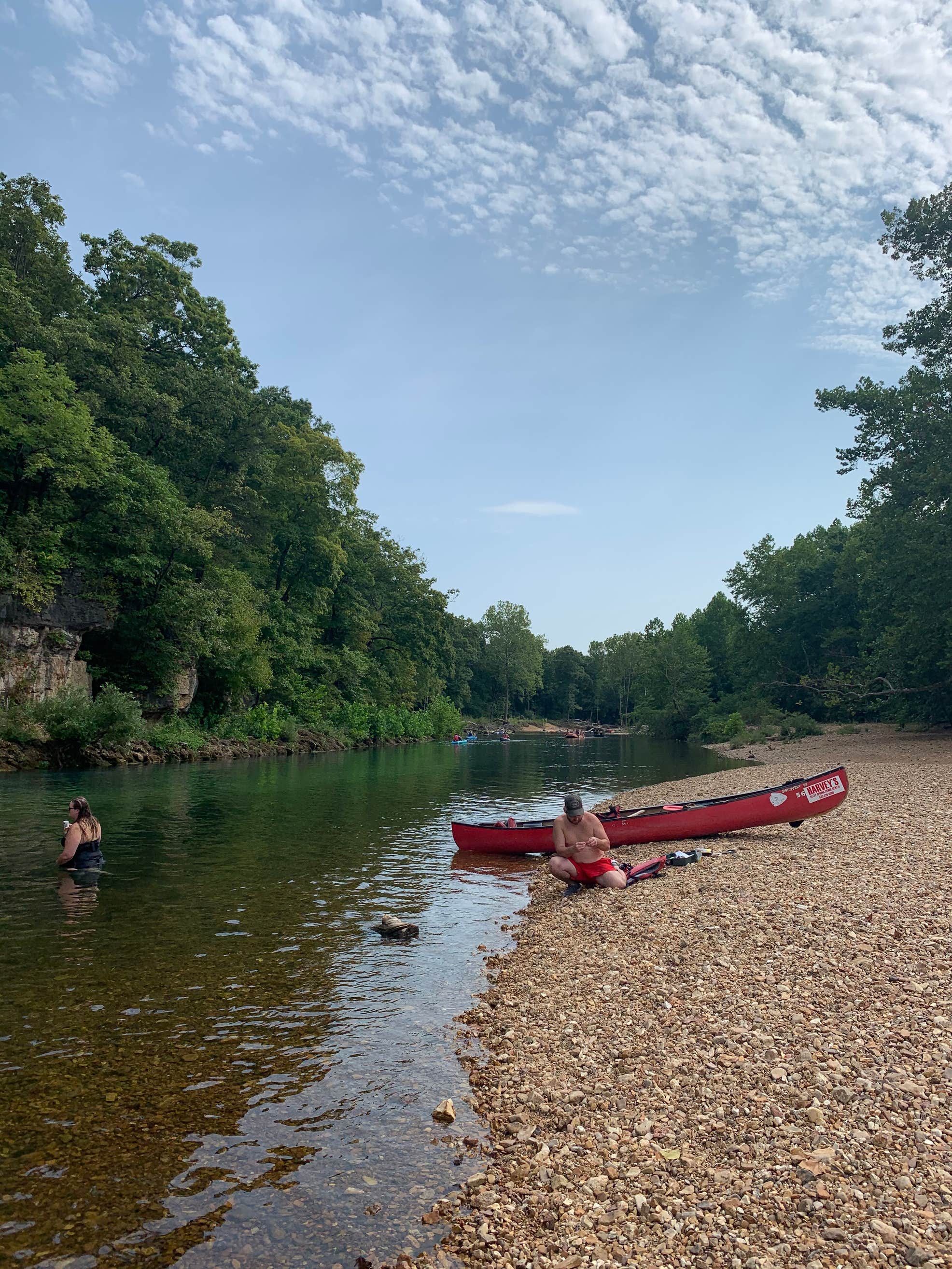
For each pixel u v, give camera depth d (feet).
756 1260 10.94
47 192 118.32
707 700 239.91
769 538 190.08
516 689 406.41
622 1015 20.48
